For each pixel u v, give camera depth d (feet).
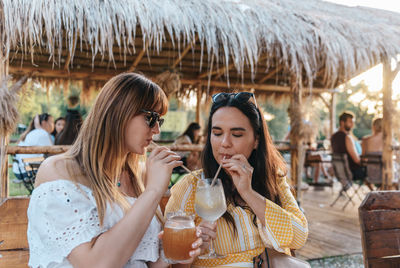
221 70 23.34
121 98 4.67
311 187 27.96
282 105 30.68
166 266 4.95
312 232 14.70
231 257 5.23
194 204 5.27
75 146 4.96
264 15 14.17
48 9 10.30
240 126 5.33
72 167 4.63
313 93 29.07
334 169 20.88
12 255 6.42
